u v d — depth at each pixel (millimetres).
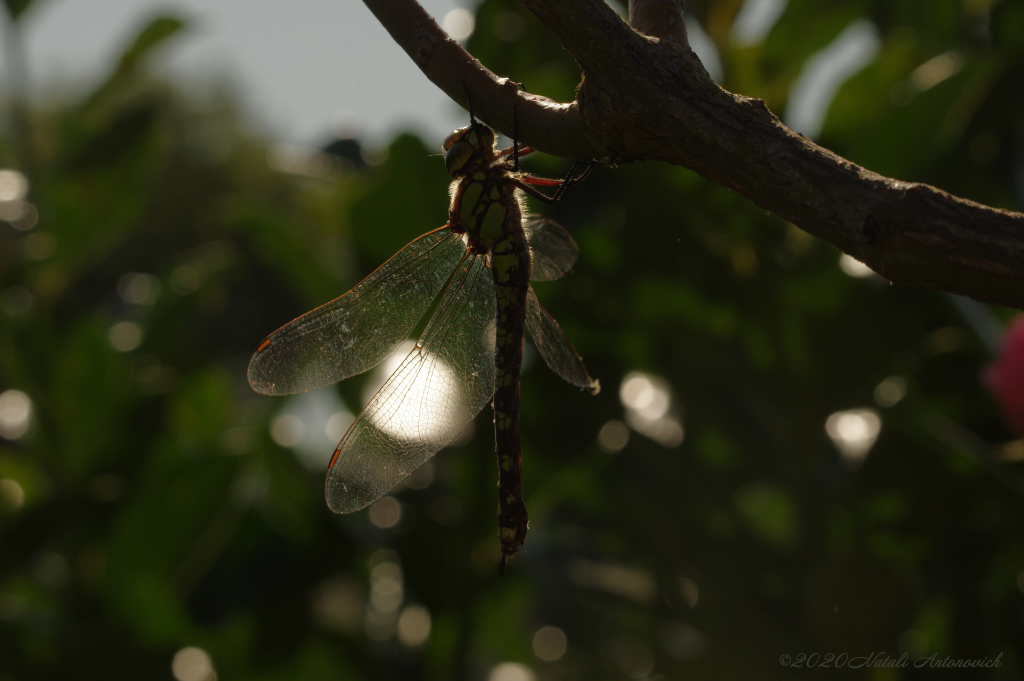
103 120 777
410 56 621
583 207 732
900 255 493
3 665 753
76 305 791
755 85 730
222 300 848
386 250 743
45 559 789
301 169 763
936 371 723
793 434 722
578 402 732
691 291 724
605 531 751
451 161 674
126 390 776
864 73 730
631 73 561
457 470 741
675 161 582
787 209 530
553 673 796
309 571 749
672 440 734
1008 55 710
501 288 676
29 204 775
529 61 743
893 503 726
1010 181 750
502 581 756
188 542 759
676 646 747
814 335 721
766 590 725
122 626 759
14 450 787
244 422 811
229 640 769
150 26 766
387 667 762
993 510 729
